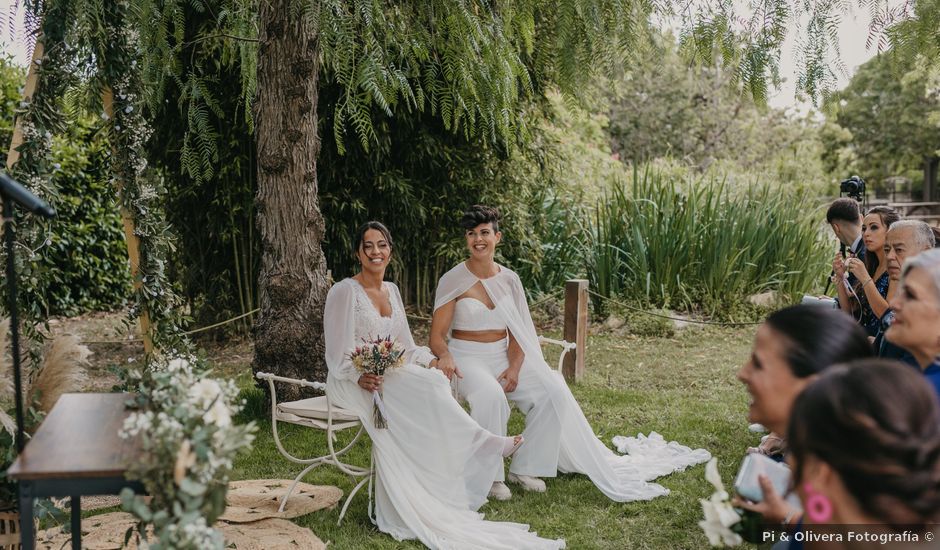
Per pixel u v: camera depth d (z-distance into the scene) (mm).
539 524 3781
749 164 15086
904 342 2152
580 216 9820
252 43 5074
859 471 1318
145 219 4285
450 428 3805
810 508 1405
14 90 9227
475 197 8711
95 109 3975
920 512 1305
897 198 34031
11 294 2457
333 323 3963
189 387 2301
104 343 8289
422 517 3646
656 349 7656
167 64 4484
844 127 27938
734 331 8320
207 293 8164
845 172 24188
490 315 4426
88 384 6734
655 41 3693
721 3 3486
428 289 8984
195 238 8055
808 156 15227
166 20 4227
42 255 3766
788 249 9102
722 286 8719
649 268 8930
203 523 2008
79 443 2287
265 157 5180
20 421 2480
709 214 8914
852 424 1326
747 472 2021
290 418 3961
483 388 4195
